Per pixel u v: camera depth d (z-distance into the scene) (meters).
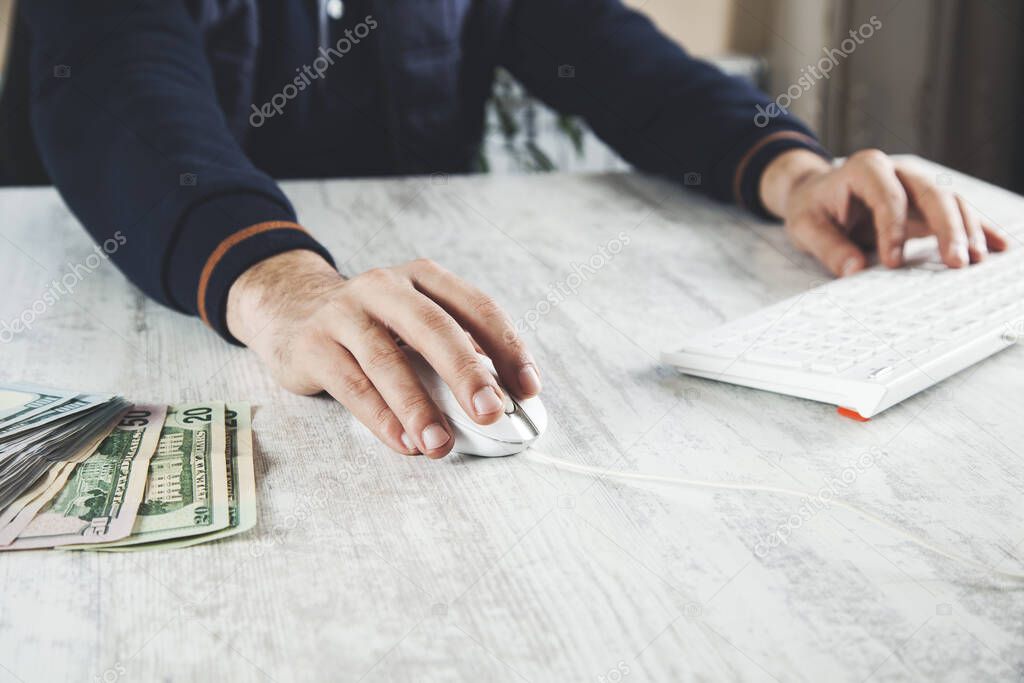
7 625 0.44
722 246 0.98
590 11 1.39
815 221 0.95
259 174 0.86
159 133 0.89
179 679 0.41
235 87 1.34
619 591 0.46
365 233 1.01
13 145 1.34
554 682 0.40
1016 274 0.84
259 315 0.72
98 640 0.43
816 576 0.47
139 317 0.82
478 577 0.48
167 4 1.12
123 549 0.50
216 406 0.66
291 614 0.45
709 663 0.41
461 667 0.41
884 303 0.78
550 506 0.54
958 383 0.68
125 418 0.64
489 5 1.48
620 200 1.14
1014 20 2.05
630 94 1.26
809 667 0.41
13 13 1.33
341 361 0.63
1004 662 0.41
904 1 2.13
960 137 2.15
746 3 2.55
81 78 0.99
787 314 0.77
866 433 0.61
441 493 0.56
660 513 0.53
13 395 0.64
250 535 0.51
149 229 0.80
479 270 0.91
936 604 0.45
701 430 0.62
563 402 0.67
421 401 0.59
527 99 2.29
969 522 0.51
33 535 0.50
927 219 0.89
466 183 1.20
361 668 0.41
